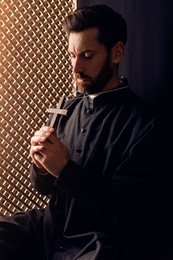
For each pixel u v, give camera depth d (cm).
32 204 169
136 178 112
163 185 123
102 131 120
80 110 132
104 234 113
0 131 148
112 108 124
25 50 151
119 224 110
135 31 161
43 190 129
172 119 157
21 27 147
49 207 128
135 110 121
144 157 113
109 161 116
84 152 121
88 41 115
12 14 143
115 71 126
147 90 164
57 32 165
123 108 122
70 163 110
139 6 159
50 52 163
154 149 114
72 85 179
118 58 125
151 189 115
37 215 131
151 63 161
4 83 145
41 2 154
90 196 110
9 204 158
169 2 154
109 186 111
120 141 117
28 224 128
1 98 145
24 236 124
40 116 164
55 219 124
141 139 114
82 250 112
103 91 124
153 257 121
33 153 113
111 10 122
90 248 112
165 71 159
